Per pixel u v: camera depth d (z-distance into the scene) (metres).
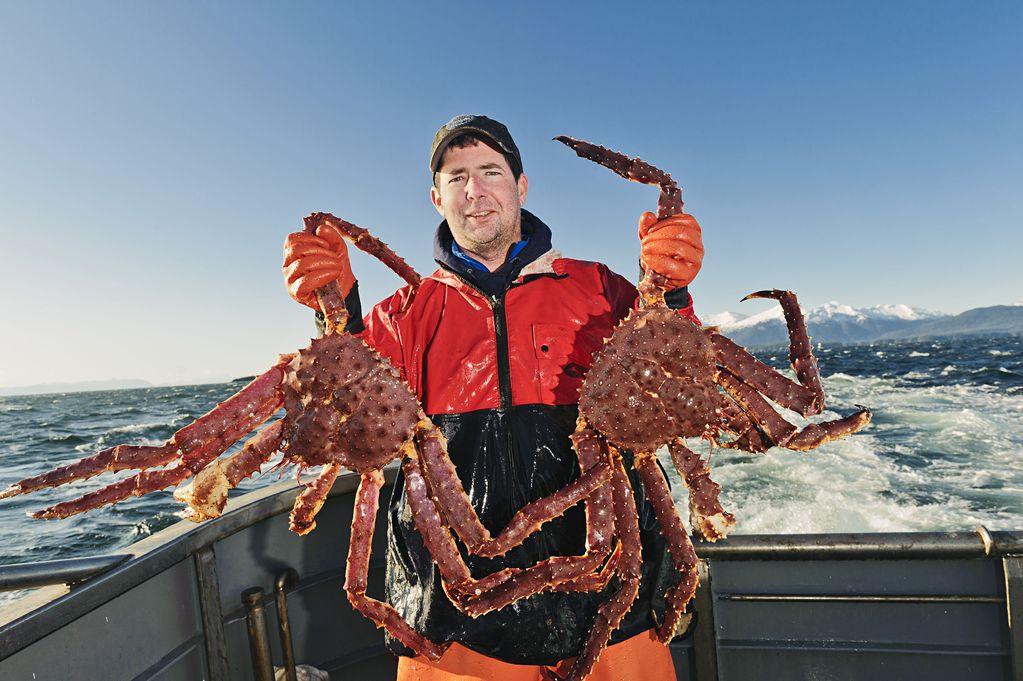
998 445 9.88
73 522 9.15
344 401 1.44
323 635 2.10
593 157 1.59
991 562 1.84
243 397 1.45
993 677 1.83
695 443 10.66
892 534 1.86
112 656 1.44
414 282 1.58
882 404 16.00
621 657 1.56
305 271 1.41
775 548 1.89
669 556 1.68
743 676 1.99
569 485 1.41
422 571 1.56
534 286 1.68
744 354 1.56
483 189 1.65
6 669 1.20
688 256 1.45
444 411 1.63
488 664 1.54
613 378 1.50
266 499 1.93
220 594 1.81
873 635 1.92
